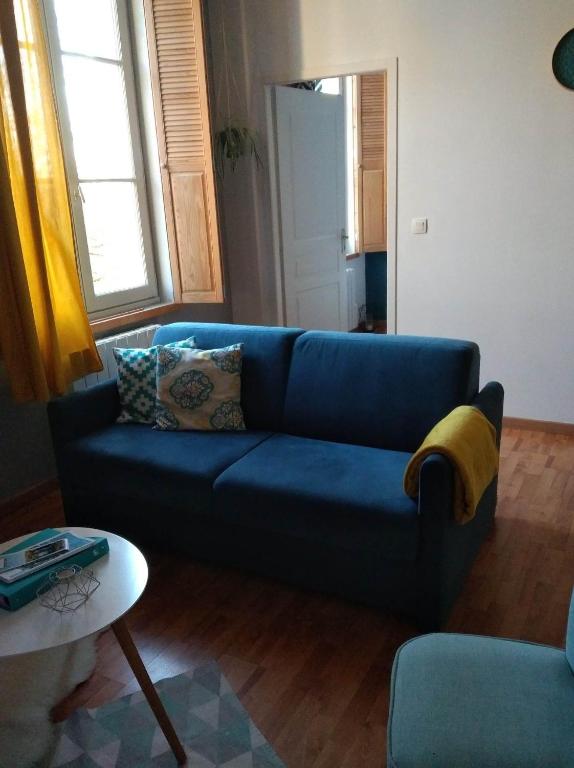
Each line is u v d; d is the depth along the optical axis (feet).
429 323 12.60
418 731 3.77
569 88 10.39
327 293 16.14
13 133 8.65
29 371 8.82
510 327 11.89
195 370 8.66
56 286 9.56
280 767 5.11
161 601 7.39
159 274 13.09
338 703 5.76
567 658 4.25
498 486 9.76
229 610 7.18
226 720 5.58
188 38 11.42
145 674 5.08
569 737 3.66
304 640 6.63
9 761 5.21
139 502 8.10
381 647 6.48
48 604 4.98
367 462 7.34
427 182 11.90
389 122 11.91
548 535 8.34
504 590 7.24
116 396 9.22
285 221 14.19
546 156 10.84
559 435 11.82
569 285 11.21
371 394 8.04
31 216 8.76
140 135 12.32
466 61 11.02
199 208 12.28
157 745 5.36
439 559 6.20
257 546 7.36
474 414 6.95
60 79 10.46
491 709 3.87
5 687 5.99
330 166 15.49
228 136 13.20
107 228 11.80
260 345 8.91
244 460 7.61
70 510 8.74
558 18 10.21
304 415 8.48
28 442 10.13
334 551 6.85
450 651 4.37
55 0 10.32
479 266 11.87
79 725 5.58
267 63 12.80
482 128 11.19
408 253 12.42
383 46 11.63
